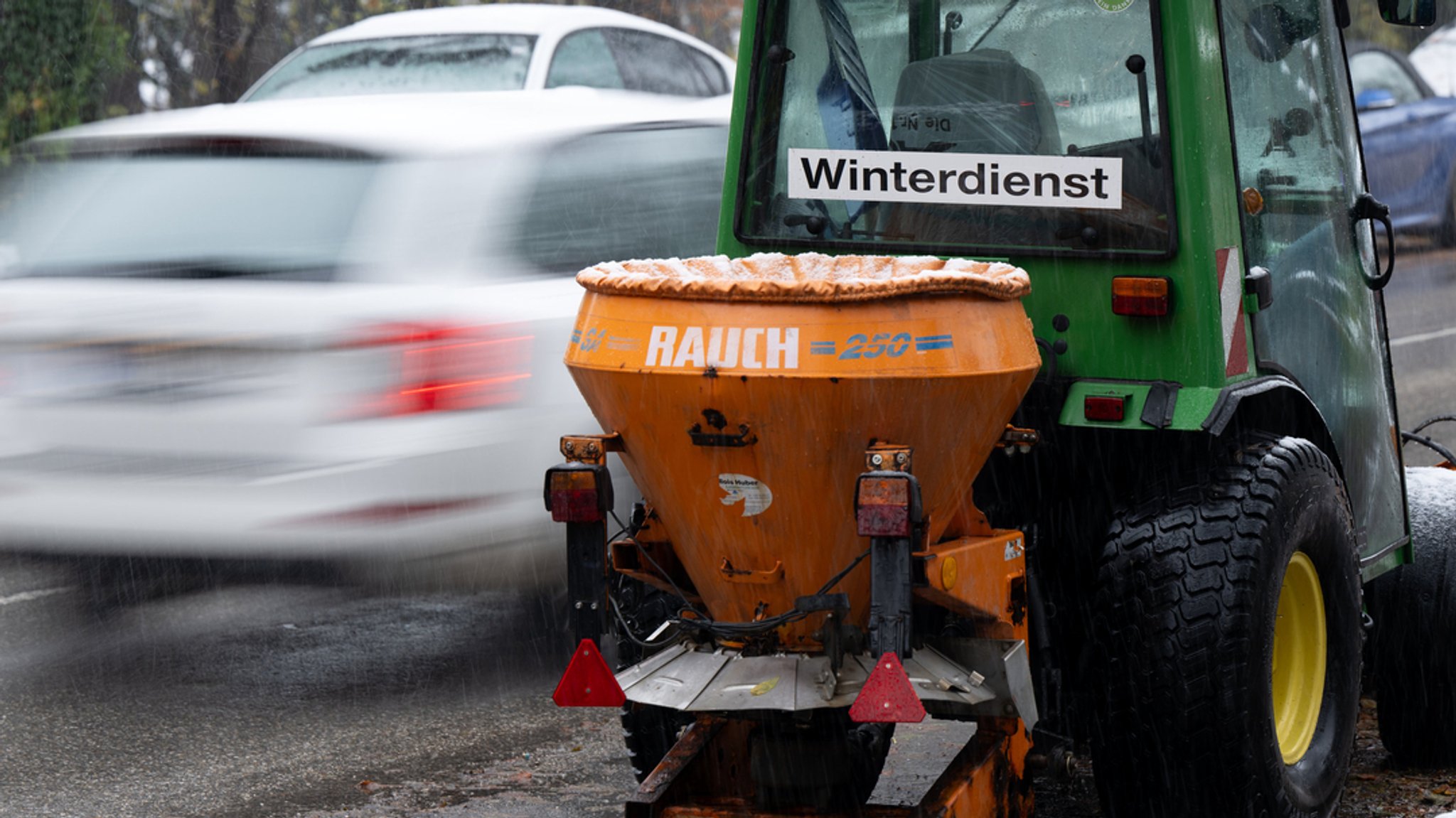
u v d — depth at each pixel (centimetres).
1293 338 907
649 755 905
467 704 1158
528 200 1184
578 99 1322
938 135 877
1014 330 737
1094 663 809
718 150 1433
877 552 679
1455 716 1001
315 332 1054
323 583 1090
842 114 902
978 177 863
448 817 951
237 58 3241
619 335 717
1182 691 780
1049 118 850
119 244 1159
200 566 1109
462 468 1077
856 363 679
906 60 886
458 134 1171
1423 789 993
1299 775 848
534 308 1134
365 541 1055
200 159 1188
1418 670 998
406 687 1191
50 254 1182
